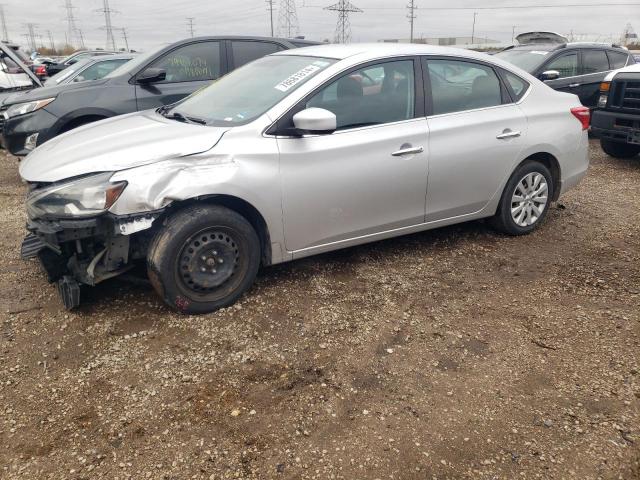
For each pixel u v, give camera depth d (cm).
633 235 518
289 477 235
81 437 257
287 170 367
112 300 381
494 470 239
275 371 306
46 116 668
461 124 441
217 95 432
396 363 315
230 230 356
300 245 389
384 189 409
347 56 407
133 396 285
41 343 331
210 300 361
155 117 422
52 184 331
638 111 765
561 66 998
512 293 401
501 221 497
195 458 245
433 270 437
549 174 508
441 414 274
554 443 254
